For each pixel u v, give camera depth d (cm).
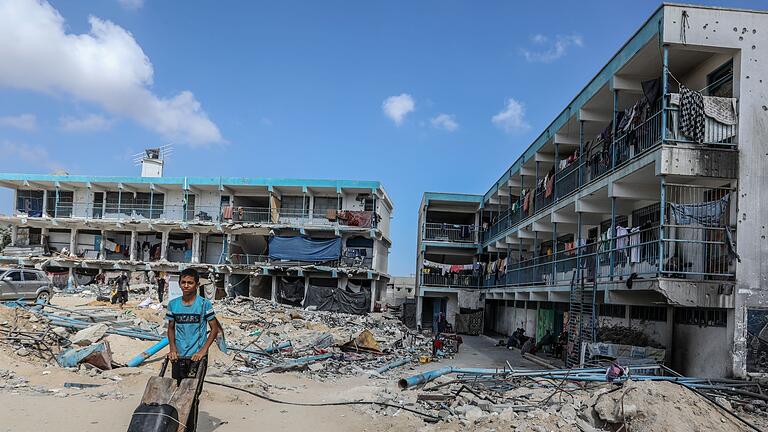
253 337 2189
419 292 4341
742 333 1376
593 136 2462
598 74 1939
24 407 877
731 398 1182
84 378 1145
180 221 4262
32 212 4609
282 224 4197
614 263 1786
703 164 1420
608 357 1694
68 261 4344
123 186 4416
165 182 4334
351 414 1013
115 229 4472
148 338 1619
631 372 1423
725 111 1438
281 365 1644
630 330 1897
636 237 1752
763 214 1409
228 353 1698
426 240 4356
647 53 1611
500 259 3641
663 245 1427
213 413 938
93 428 790
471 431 887
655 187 1756
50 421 807
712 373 1470
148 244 4516
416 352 2469
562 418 940
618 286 1627
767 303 1378
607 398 958
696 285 1386
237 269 4147
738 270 1385
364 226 4181
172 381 632
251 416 945
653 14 1512
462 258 4606
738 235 1398
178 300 698
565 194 2298
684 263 1477
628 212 2070
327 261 4122
